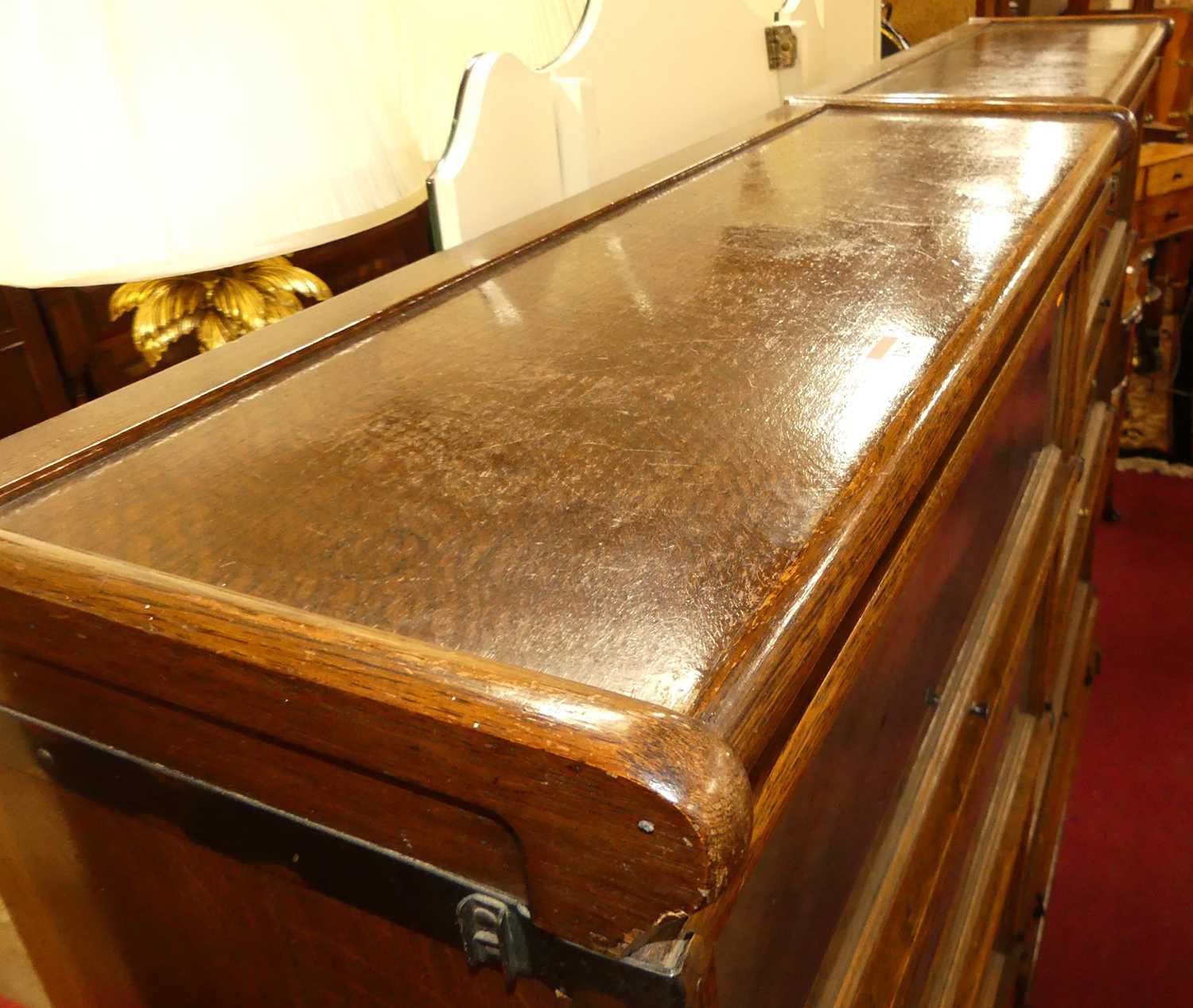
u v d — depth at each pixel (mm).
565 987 446
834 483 536
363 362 760
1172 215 2838
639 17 1399
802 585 461
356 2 874
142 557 531
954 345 676
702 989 418
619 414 634
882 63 1847
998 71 1678
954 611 918
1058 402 1330
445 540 522
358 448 627
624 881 381
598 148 1299
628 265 908
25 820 638
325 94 849
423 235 1593
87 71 746
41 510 587
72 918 679
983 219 919
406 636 449
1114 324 1996
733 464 563
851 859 719
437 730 387
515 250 957
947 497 655
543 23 1448
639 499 540
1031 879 1541
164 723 506
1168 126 3250
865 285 791
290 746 461
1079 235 1096
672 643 433
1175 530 2764
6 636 516
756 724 405
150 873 602
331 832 488
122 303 979
